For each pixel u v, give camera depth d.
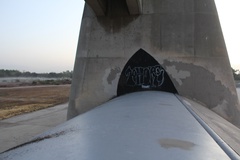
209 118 5.98
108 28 9.98
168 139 3.13
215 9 9.87
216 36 9.58
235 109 9.33
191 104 7.28
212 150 2.90
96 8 9.45
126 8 9.82
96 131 3.54
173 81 9.32
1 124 18.66
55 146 2.98
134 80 9.64
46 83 87.50
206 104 9.16
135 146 2.80
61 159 2.49
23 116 22.12
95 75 9.95
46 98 38.38
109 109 5.83
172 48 9.41
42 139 3.54
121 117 4.52
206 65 9.27
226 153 2.94
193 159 2.51
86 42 10.28
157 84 9.48
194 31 9.42
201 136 3.48
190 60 9.30
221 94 9.25
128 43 9.74
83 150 2.69
